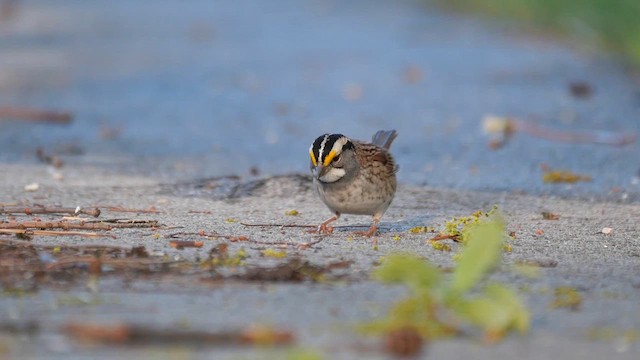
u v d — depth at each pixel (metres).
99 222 11.54
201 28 35.22
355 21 36.12
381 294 8.72
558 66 26.47
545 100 22.45
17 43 31.70
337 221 12.50
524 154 17.55
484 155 17.52
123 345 7.44
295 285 8.99
